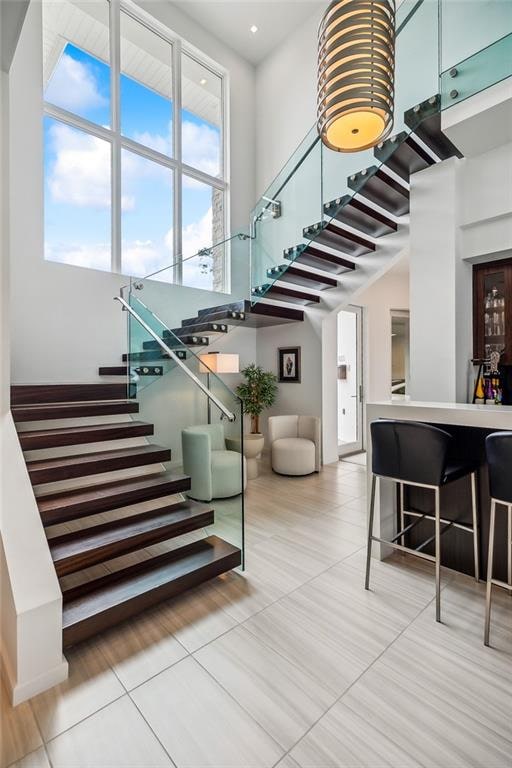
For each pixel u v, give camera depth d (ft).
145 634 6.61
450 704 5.15
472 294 11.96
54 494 8.25
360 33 6.00
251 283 15.75
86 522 9.20
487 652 6.10
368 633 6.56
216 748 4.61
